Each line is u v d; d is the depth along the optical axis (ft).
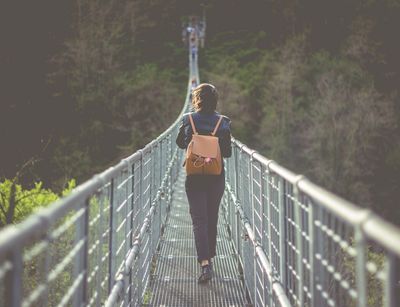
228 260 24.39
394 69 269.23
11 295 6.26
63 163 227.81
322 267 8.51
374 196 223.51
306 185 9.16
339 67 270.46
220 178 19.29
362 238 6.24
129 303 16.35
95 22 257.34
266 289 15.29
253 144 276.41
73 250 9.15
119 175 14.23
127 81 274.57
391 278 5.57
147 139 259.19
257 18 379.96
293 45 281.95
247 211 20.76
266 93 262.06
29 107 249.96
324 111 224.74
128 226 16.28
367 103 223.71
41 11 272.72
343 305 8.43
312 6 319.27
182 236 29.68
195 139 18.65
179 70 346.95
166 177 34.86
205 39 380.58
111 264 13.05
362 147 222.89
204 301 19.30
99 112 255.50
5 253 5.79
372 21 278.26
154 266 23.68
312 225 9.00
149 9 344.08
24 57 264.11
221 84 278.87
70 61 259.80
